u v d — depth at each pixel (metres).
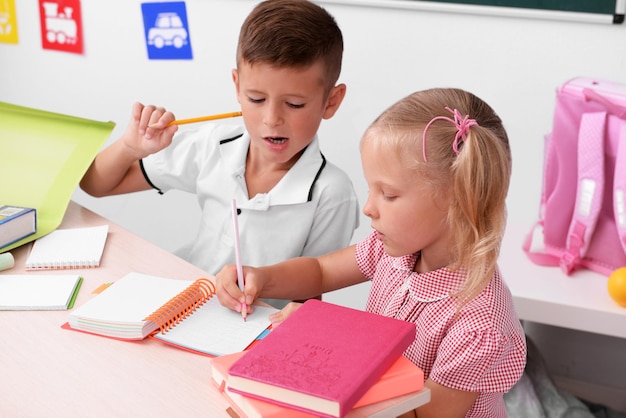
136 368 0.97
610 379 2.10
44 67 2.55
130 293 1.12
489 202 0.97
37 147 1.49
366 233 2.28
